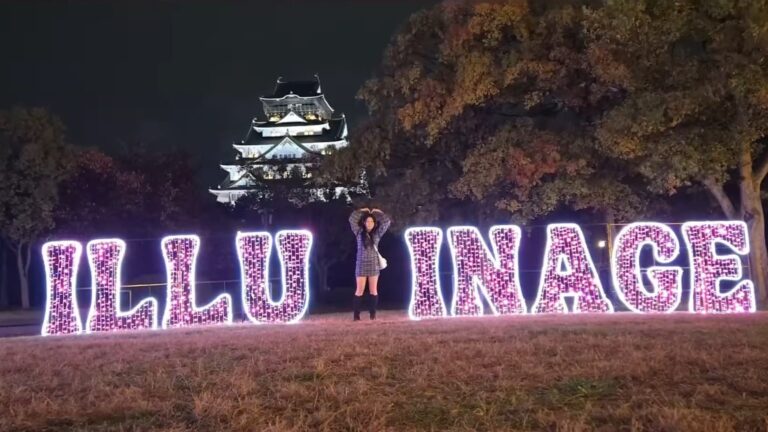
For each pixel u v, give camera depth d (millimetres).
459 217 23984
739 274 14562
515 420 5277
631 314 13461
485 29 18672
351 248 44219
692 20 15664
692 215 24750
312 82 94000
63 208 37781
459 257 14555
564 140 19047
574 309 14570
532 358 7285
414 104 20031
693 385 6059
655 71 16344
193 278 14461
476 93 18719
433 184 23172
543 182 20219
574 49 18609
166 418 5496
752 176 18203
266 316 14320
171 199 42344
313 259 43969
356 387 6176
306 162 45000
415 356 7570
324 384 6406
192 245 14531
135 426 5254
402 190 22891
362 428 5121
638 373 6430
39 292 39594
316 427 5227
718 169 16266
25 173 32156
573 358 7207
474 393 5996
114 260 14273
